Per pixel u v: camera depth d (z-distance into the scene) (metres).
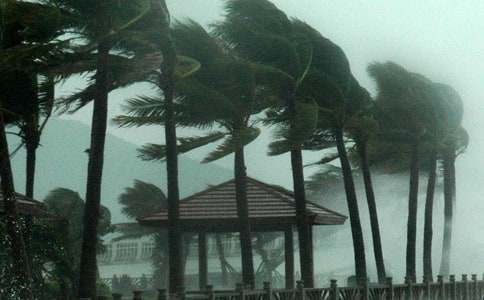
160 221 39.44
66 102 27.17
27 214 30.30
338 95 40.19
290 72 36.19
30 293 23.66
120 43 26.14
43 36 23.81
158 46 27.77
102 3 24.30
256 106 36.66
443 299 45.59
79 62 25.56
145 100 29.09
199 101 31.75
